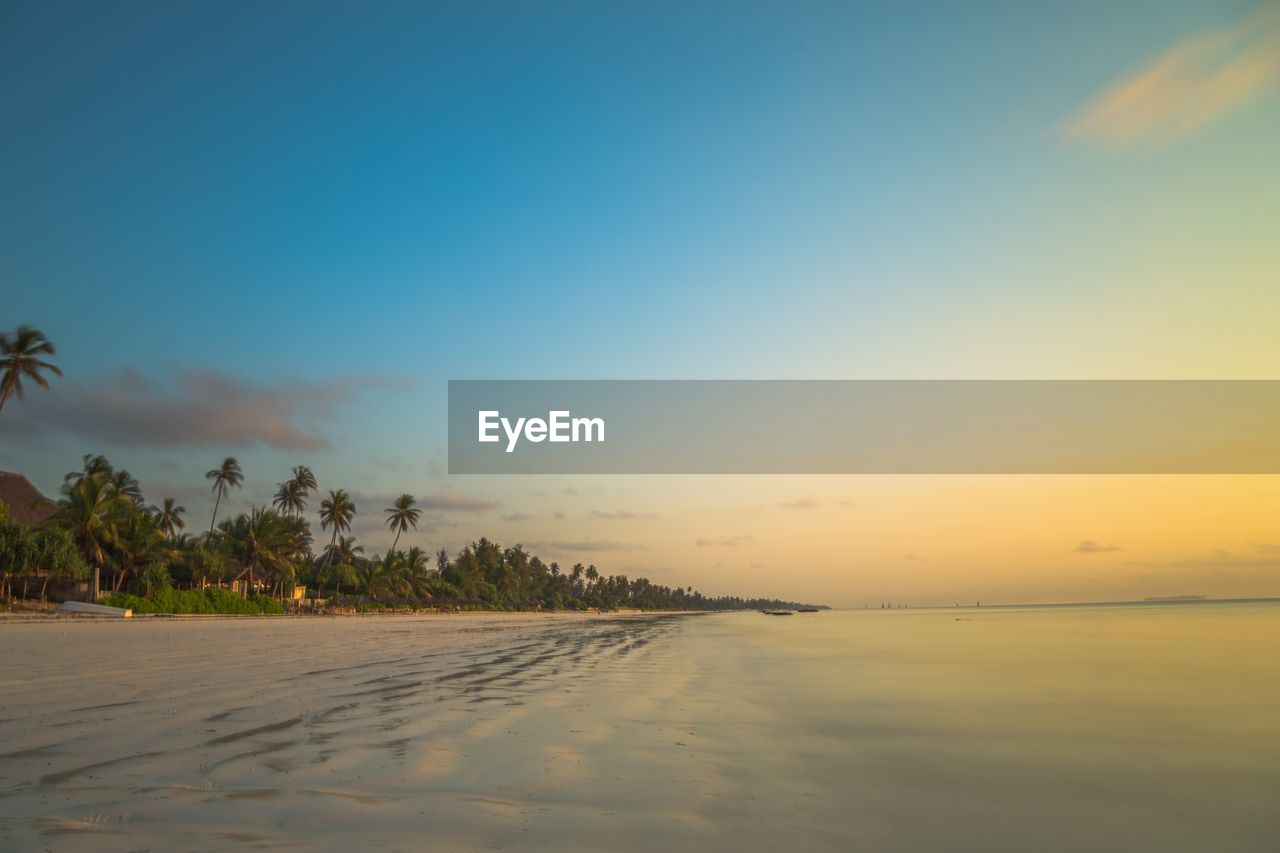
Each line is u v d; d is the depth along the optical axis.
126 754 9.09
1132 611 141.50
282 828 6.33
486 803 7.26
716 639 44.69
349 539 126.06
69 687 15.35
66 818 6.47
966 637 44.38
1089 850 6.24
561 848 6.04
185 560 80.56
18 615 52.00
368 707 13.45
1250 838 6.57
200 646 29.02
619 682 18.64
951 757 9.74
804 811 7.23
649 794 7.74
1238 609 146.00
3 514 59.78
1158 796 7.88
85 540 65.88
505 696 15.45
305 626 58.00
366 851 5.82
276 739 10.20
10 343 60.47
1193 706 14.52
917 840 6.43
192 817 6.57
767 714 13.33
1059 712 13.70
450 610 146.25
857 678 20.03
